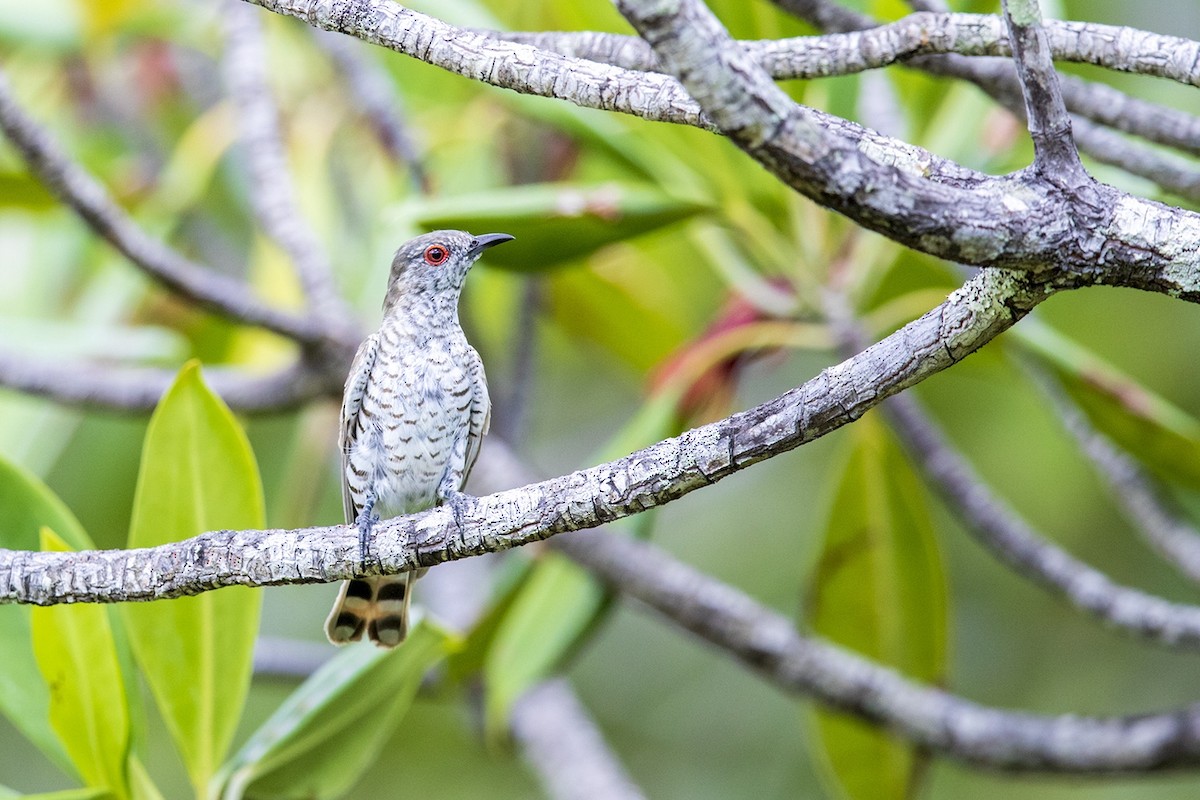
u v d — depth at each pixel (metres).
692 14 3.72
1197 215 4.27
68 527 6.49
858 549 9.47
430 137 11.57
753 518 12.30
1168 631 8.78
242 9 10.85
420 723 12.72
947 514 12.52
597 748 10.10
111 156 12.34
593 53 6.38
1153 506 9.32
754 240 8.81
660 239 12.55
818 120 4.82
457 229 8.15
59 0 10.88
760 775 12.00
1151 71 5.40
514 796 12.45
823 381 4.85
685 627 9.07
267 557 5.55
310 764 6.94
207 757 6.73
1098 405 8.61
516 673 8.87
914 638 9.48
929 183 4.09
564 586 9.09
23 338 9.55
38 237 11.21
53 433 10.31
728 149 8.45
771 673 9.02
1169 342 11.24
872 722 8.96
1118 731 8.42
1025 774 8.74
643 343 11.68
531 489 5.41
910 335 4.68
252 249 12.77
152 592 5.56
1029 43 4.16
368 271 10.96
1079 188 4.27
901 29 5.57
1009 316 4.47
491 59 5.02
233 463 6.38
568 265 8.54
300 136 11.73
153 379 9.73
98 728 6.40
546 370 14.17
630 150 8.84
